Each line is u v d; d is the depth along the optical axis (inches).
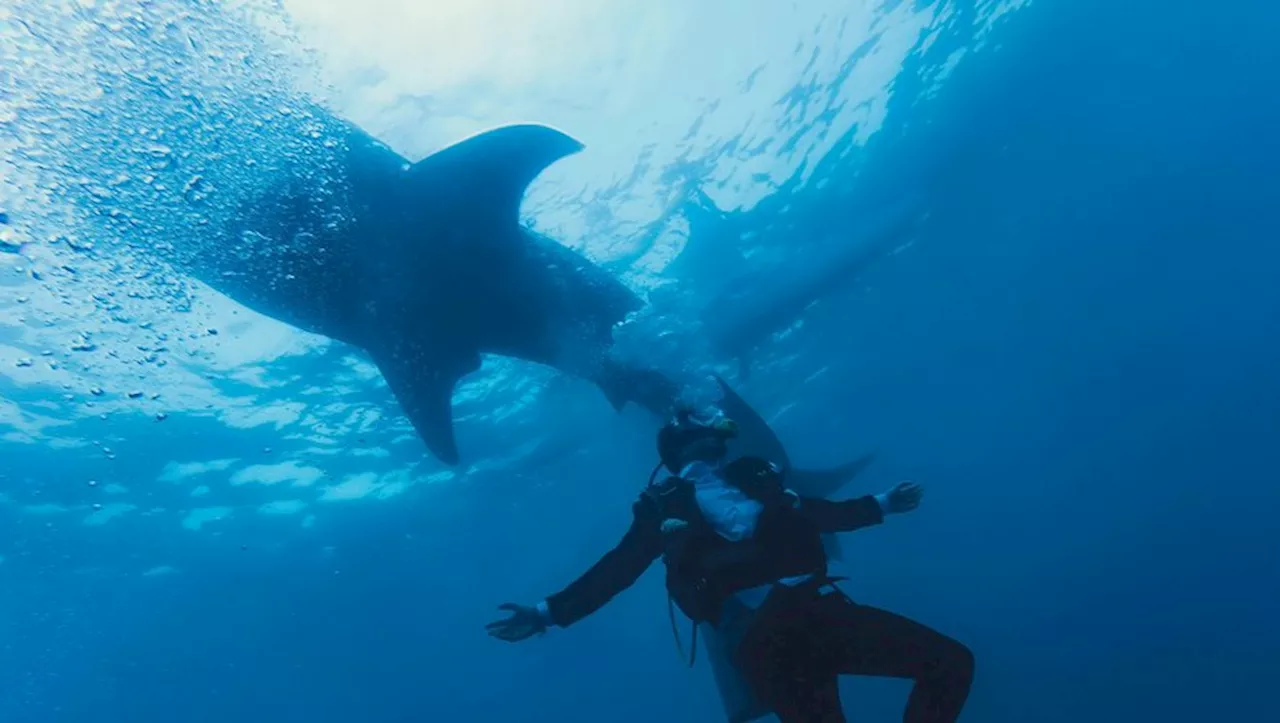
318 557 852.0
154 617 901.8
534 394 626.2
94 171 232.2
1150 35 705.6
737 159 525.7
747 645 101.9
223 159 236.5
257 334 458.6
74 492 595.2
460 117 404.5
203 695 1272.1
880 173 629.3
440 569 984.9
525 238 302.2
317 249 257.0
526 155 272.5
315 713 1571.1
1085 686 908.0
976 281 892.6
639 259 526.0
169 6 217.6
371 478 701.3
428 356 305.4
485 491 788.0
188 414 526.6
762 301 629.0
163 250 264.4
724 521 106.8
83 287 332.5
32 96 213.9
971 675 100.1
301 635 1095.0
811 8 480.4
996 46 602.9
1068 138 761.0
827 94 535.2
